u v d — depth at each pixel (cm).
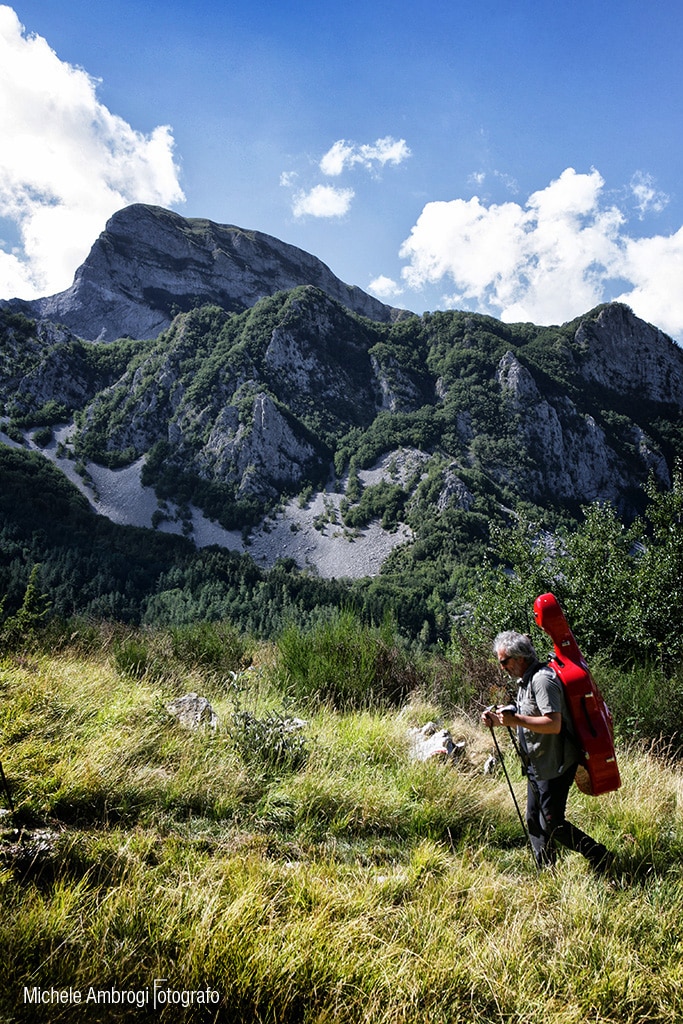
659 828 433
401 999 260
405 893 340
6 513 13262
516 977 279
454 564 15025
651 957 300
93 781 398
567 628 383
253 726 516
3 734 452
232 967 255
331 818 429
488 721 376
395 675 830
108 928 267
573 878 362
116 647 859
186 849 353
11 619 884
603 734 362
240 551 17788
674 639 1122
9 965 238
